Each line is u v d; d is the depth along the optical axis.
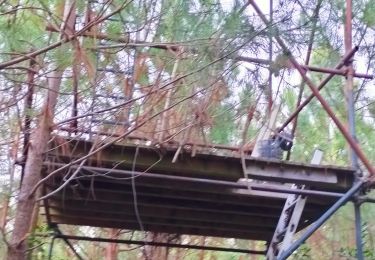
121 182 6.04
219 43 5.18
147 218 7.33
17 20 5.21
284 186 6.07
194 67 5.25
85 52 5.21
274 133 6.22
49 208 7.10
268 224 7.21
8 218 7.50
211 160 5.63
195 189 6.09
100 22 5.16
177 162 5.62
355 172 5.51
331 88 8.75
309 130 10.79
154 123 5.69
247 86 5.32
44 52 5.04
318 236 11.45
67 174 5.67
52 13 5.13
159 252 11.70
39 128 5.82
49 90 5.41
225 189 6.11
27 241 6.10
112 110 5.47
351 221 10.80
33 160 5.88
